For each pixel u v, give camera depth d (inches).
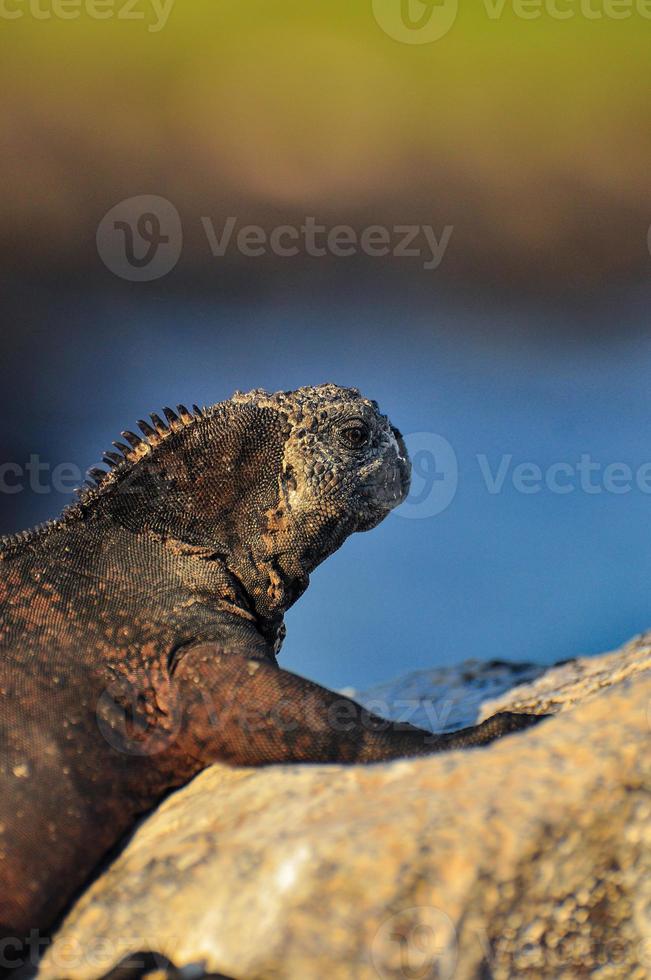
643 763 619.5
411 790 628.7
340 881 583.5
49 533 848.3
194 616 822.5
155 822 735.7
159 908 636.1
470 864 584.1
